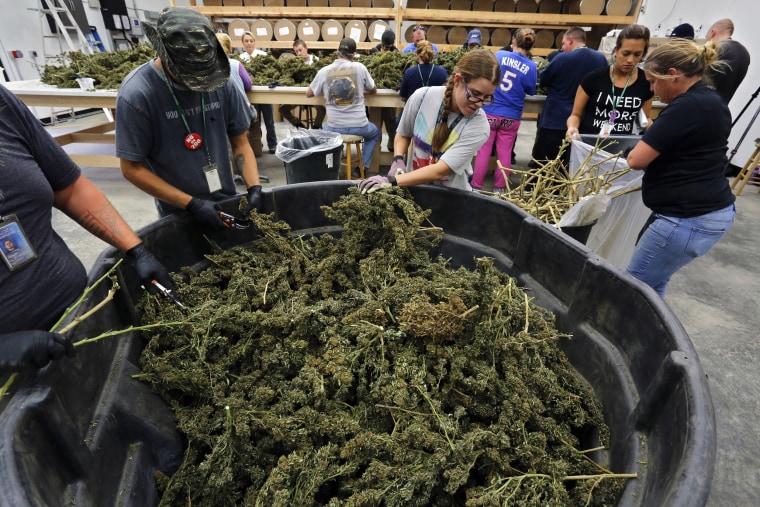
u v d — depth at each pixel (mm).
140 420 1049
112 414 983
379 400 1058
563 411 1104
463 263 1772
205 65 1245
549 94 3678
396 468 896
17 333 775
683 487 641
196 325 1213
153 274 1201
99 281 1001
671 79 1613
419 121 1853
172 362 1170
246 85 4043
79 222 1153
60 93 3908
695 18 5664
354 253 1549
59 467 785
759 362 2260
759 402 2012
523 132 7305
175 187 1522
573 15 6316
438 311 1112
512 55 3537
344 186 1780
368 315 1201
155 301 1250
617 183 2357
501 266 1618
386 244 1584
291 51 7445
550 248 1366
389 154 5184
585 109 2930
